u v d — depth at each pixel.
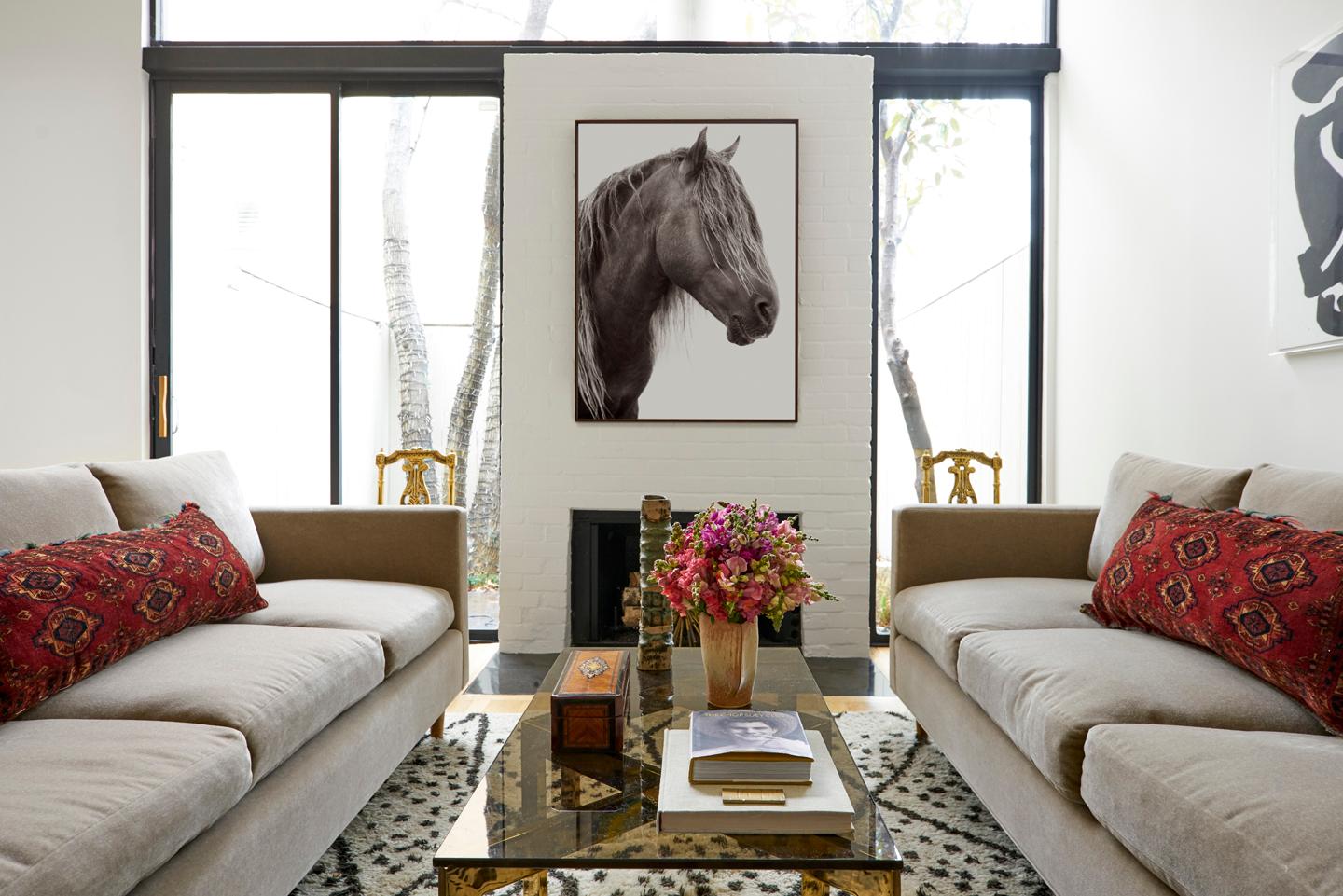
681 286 3.71
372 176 4.06
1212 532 1.79
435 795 2.20
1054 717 1.53
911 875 1.81
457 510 2.73
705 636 1.72
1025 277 4.09
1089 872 1.40
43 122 3.88
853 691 3.22
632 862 1.12
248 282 4.05
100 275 3.90
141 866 1.13
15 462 3.88
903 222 4.06
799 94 3.73
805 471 3.72
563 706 1.47
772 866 1.12
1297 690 1.46
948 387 4.07
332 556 2.67
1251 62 2.54
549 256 3.73
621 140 3.71
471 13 4.02
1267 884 0.99
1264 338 2.48
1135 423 3.24
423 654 2.45
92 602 1.60
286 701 1.60
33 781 1.15
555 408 3.74
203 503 2.37
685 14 4.01
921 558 2.71
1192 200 2.86
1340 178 2.14
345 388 4.08
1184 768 1.23
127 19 3.89
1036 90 4.05
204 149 4.03
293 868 1.56
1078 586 2.46
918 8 4.03
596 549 3.76
